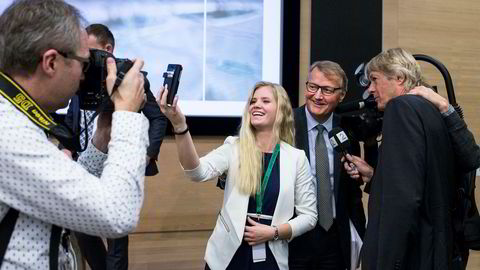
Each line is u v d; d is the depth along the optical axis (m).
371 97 2.32
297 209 2.15
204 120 3.15
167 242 3.19
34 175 0.97
